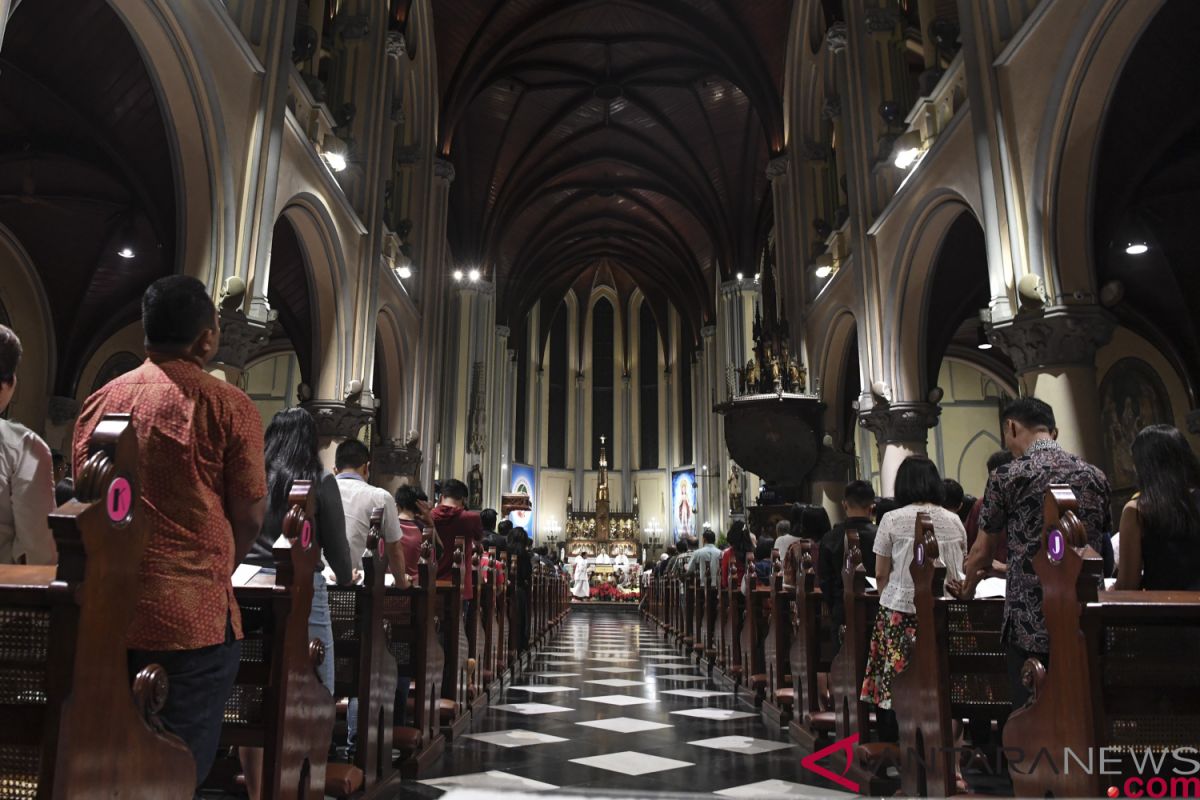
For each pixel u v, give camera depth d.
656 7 19.25
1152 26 6.95
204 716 2.04
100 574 1.62
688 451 37.12
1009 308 7.53
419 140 17.02
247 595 2.57
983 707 3.49
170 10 6.40
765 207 24.11
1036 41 7.32
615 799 2.23
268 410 20.52
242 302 7.50
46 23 7.82
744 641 7.45
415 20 15.72
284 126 8.80
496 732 5.40
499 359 30.11
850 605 4.52
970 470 20.52
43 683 1.58
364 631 3.64
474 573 6.16
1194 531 3.01
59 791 1.50
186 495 2.02
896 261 11.04
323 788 3.01
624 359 40.06
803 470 14.61
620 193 29.64
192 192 7.32
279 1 8.34
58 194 11.77
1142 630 2.39
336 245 10.82
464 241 25.19
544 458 38.34
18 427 2.74
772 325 15.30
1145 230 12.42
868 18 12.41
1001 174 7.70
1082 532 2.41
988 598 3.54
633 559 35.28
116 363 15.59
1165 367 14.95
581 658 10.79
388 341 15.23
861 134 12.41
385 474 15.37
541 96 23.38
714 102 23.28
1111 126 7.95
